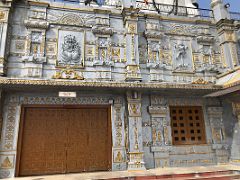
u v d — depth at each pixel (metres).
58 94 9.26
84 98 9.76
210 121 10.90
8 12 9.36
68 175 8.53
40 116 9.38
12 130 8.75
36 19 9.89
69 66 9.78
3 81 7.93
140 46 10.95
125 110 10.02
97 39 10.41
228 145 10.74
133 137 9.48
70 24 10.28
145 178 8.02
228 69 11.34
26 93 9.23
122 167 9.38
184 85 9.56
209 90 9.95
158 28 11.30
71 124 9.60
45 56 9.62
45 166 8.95
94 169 9.34
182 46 11.48
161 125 10.23
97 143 9.65
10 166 8.40
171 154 10.06
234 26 12.12
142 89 9.66
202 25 12.17
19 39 9.58
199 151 10.40
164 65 10.88
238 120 10.30
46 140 9.21
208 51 11.80
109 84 8.91
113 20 10.93
